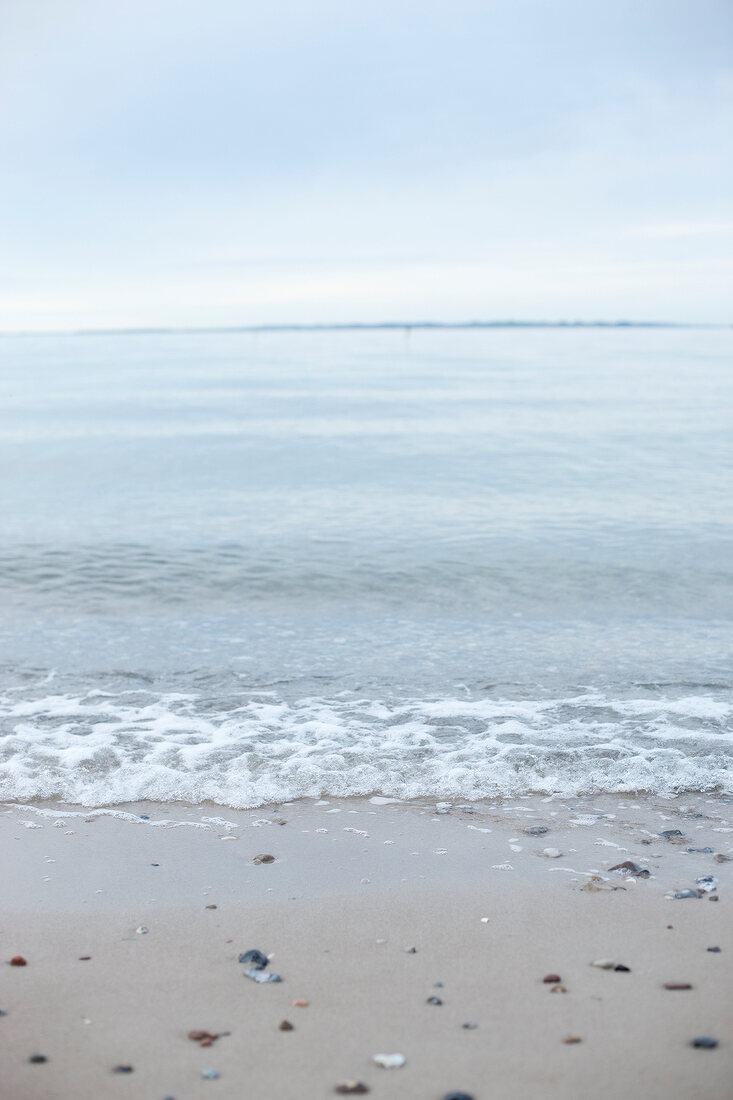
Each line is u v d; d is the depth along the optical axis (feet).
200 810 20.54
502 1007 12.55
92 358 468.75
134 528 56.29
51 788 21.50
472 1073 10.98
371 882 16.98
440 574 45.14
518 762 23.13
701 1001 12.62
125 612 38.96
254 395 187.42
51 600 40.73
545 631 36.14
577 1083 10.76
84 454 93.76
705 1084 10.71
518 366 318.24
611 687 29.12
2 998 12.84
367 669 31.22
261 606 40.09
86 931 15.01
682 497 66.28
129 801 20.97
